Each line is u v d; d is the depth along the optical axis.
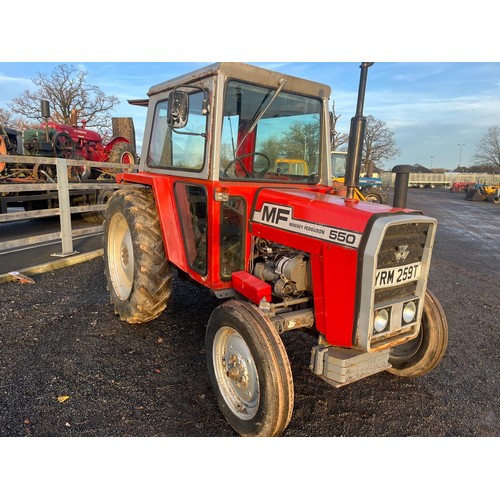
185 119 2.78
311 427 2.66
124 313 3.89
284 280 2.85
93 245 7.32
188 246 3.33
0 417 2.56
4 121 33.81
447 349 3.94
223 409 2.62
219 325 2.63
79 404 2.74
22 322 3.92
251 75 2.94
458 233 12.05
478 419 2.83
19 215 5.60
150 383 3.04
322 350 2.51
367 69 2.52
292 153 3.39
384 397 3.05
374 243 2.23
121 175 4.49
